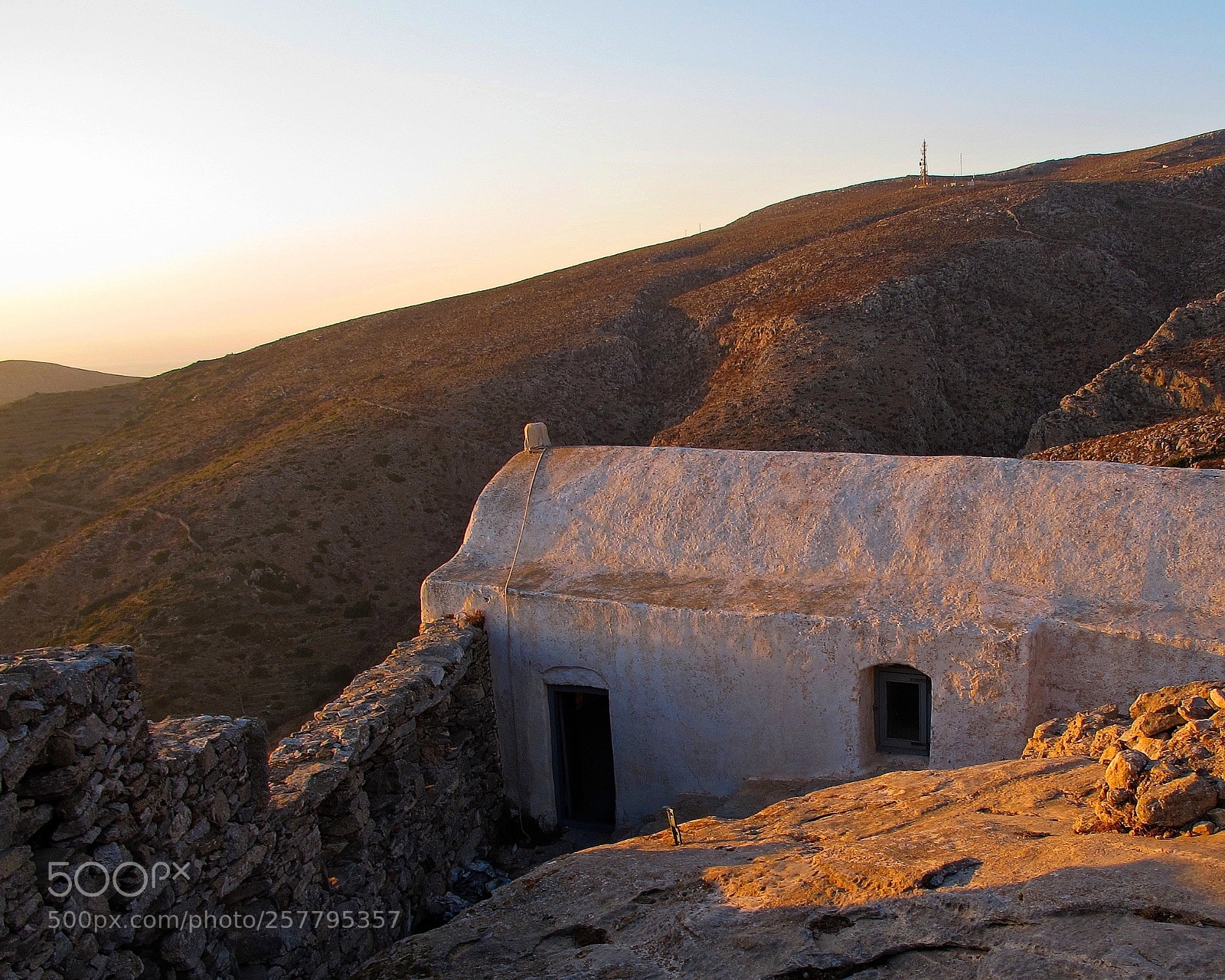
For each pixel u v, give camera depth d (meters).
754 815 7.77
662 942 5.12
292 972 6.49
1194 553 8.77
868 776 9.42
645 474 11.54
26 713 4.67
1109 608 8.69
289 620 36.62
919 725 9.52
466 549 11.87
